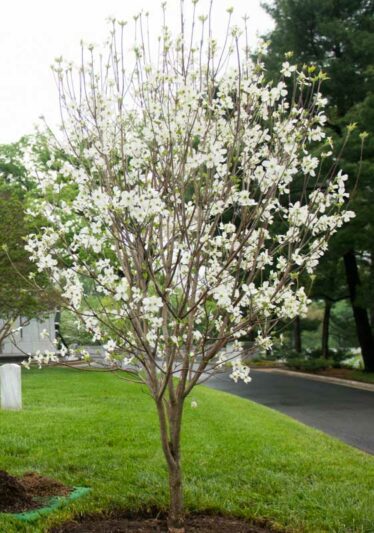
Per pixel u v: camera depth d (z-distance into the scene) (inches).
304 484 226.1
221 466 246.1
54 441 286.7
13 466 240.5
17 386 391.2
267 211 160.7
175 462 167.8
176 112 155.7
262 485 221.0
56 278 172.9
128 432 306.2
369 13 816.3
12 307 609.3
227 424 339.0
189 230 163.6
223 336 156.3
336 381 792.9
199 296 162.4
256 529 177.8
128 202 141.5
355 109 732.0
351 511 192.7
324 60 795.4
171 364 153.4
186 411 383.9
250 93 164.7
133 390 508.4
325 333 1151.0
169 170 160.6
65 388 530.6
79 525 175.9
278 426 345.7
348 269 880.9
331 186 160.6
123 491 205.9
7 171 1109.7
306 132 163.3
